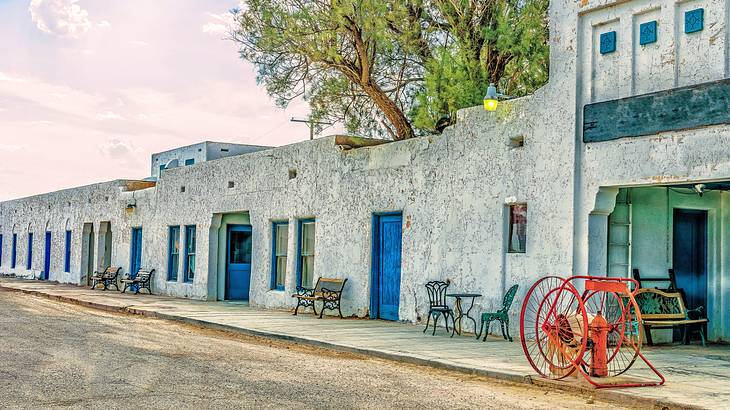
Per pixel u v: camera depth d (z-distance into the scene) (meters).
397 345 12.98
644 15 12.20
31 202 41.50
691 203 14.20
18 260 43.09
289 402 8.13
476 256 15.02
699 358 12.00
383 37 17.75
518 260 14.07
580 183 12.94
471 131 15.30
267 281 21.56
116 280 30.02
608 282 9.84
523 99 14.11
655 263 13.75
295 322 16.98
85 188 34.44
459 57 17.19
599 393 8.91
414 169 16.72
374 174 17.89
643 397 8.52
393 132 21.72
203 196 25.25
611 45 12.55
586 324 9.38
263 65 19.92
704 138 11.08
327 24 18.33
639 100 11.96
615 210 13.33
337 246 18.92
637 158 11.99
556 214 13.28
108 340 13.45
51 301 24.48
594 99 12.85
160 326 16.83
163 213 27.72
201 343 13.55
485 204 14.88
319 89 21.39
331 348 13.17
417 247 16.55
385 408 7.96
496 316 13.63
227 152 34.31
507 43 16.28
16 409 7.52
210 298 24.61
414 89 20.41
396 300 17.28
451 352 12.15
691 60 11.45
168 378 9.48
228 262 25.08
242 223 25.25
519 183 14.11
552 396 9.04
